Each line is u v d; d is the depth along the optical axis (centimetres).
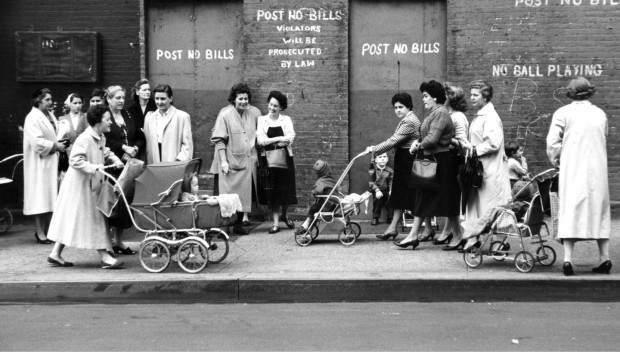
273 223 1193
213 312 757
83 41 1277
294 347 621
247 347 623
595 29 1180
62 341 648
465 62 1198
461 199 959
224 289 811
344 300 802
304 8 1222
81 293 816
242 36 1255
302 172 1233
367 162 1240
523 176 1121
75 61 1279
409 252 961
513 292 795
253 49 1232
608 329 672
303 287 805
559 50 1187
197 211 855
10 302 814
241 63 1265
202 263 856
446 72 1222
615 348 612
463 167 917
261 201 1127
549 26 1186
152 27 1278
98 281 819
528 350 608
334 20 1219
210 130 1275
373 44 1234
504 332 663
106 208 870
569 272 805
